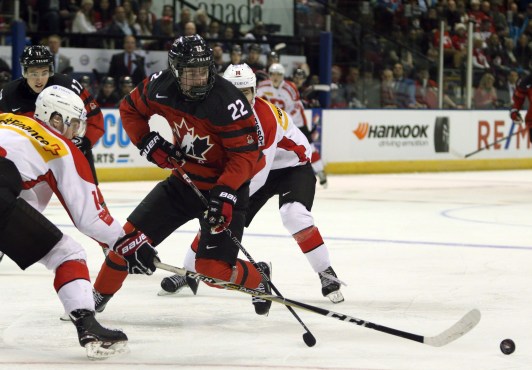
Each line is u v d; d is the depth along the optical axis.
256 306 11.80
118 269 11.77
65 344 10.55
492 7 43.22
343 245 18.81
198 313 12.44
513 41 43.16
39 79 14.71
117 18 33.72
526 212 25.28
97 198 9.55
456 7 41.97
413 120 38.59
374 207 26.00
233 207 11.44
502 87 42.03
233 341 10.85
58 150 9.36
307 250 13.32
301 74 32.81
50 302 12.99
